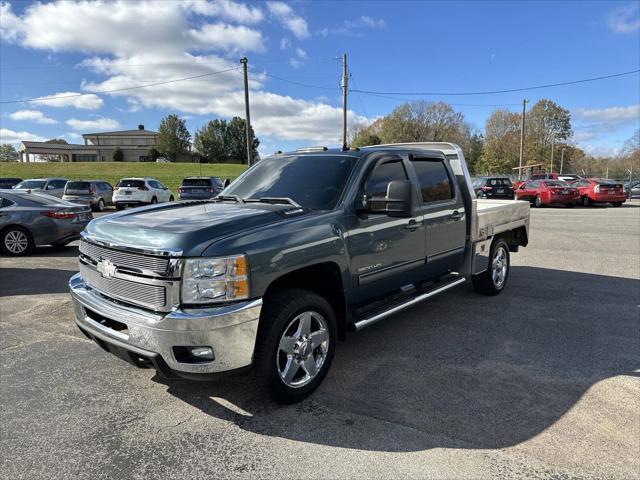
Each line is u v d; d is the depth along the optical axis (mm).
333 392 3613
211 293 2939
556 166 84375
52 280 7324
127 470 2682
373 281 4148
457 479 2598
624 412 3307
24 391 3627
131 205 24422
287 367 3354
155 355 2990
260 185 4449
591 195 23609
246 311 2982
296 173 4340
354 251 3848
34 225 9695
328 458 2791
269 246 3148
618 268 8273
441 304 6000
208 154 95438
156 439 2988
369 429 3096
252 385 3729
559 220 16766
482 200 8312
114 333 3260
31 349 4465
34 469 2682
